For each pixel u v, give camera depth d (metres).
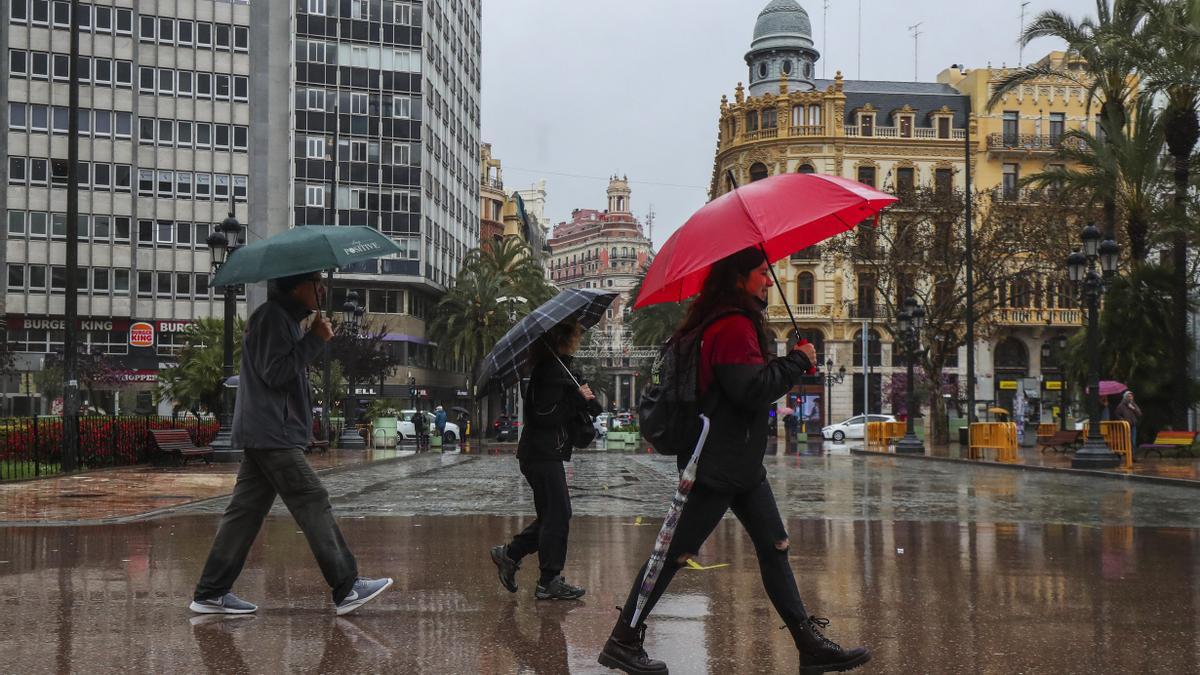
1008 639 5.33
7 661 4.82
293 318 5.87
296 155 63.03
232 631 5.48
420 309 70.62
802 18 70.19
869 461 29.36
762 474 4.51
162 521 11.09
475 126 85.50
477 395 6.61
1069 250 42.69
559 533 6.41
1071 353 32.06
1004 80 32.19
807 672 4.55
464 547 8.98
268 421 5.73
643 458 31.70
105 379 53.94
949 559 8.31
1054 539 9.74
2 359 50.00
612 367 127.56
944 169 67.88
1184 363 27.83
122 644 5.17
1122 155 28.66
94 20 61.31
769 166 68.31
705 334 4.36
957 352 67.00
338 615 5.91
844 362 67.19
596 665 4.80
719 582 7.03
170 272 62.59
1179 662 4.85
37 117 60.38
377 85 64.75
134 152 62.00
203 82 63.34
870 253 44.66
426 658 4.91
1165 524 11.24
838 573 7.56
